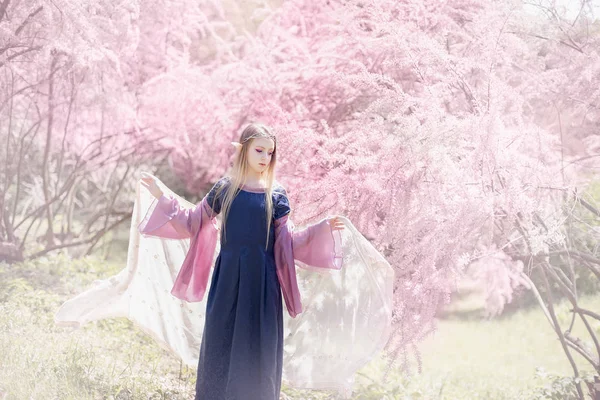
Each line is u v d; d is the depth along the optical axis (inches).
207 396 140.5
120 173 443.2
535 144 198.5
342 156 197.2
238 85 323.6
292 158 219.9
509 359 283.4
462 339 310.8
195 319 169.9
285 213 147.7
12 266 313.1
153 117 347.9
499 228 202.8
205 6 351.6
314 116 283.3
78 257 381.7
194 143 366.0
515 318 343.6
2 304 226.4
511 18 199.9
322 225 150.9
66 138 353.4
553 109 232.5
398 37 199.8
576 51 223.9
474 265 293.0
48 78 298.2
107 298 162.9
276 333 142.7
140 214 161.6
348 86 248.8
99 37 268.5
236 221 144.0
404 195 181.3
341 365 163.6
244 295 141.3
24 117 336.5
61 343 193.2
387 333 159.9
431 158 177.6
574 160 211.6
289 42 309.7
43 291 259.6
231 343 141.1
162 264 168.6
